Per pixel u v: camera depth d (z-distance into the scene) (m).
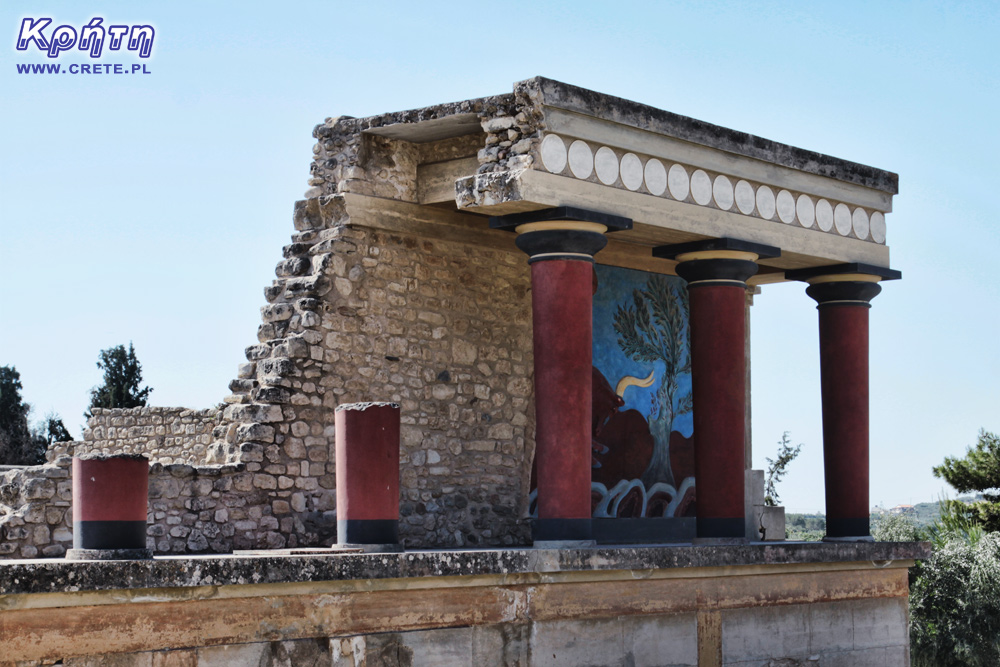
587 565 10.80
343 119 12.88
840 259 14.21
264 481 11.77
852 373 14.59
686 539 15.39
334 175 12.91
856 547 13.67
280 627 8.98
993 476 30.86
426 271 13.35
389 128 12.55
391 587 9.57
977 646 26.11
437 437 13.19
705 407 12.94
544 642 10.66
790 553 12.84
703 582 12.10
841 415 14.57
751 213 13.20
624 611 11.33
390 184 13.02
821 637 13.38
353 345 12.64
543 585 10.69
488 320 13.86
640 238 12.80
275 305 12.60
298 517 11.98
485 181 11.17
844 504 14.45
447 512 13.13
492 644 10.27
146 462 9.08
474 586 10.16
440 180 13.10
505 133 11.47
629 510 14.79
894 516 34.22
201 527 11.27
